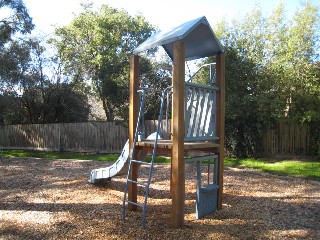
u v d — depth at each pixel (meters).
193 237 4.13
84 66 20.69
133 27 21.67
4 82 17.72
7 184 7.65
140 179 8.23
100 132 16.52
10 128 19.27
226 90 13.37
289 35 13.80
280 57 13.70
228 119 13.41
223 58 5.41
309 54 13.38
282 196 6.43
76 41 21.62
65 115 20.53
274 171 9.46
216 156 5.35
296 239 4.12
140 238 4.09
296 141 12.91
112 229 4.42
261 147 13.40
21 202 5.90
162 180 8.09
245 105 12.78
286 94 13.06
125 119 17.25
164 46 5.60
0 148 19.08
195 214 5.18
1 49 17.22
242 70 13.26
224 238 4.11
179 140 4.47
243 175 8.91
